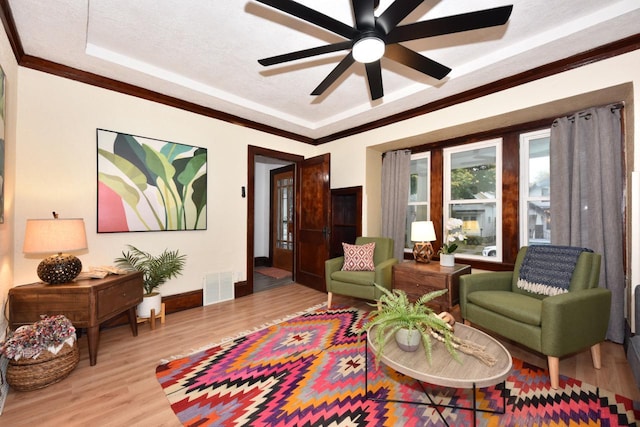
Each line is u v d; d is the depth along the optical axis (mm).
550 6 1889
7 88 1979
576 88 2340
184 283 3348
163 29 2143
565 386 1851
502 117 2883
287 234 5777
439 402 1713
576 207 2609
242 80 2955
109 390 1815
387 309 1757
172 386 1858
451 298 2672
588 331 1953
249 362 2156
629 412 1604
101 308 2182
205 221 3504
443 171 3834
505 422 1540
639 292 1782
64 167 2545
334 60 2562
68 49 2270
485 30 2135
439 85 2867
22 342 1775
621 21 1891
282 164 6020
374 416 1593
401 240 4062
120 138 2855
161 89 2979
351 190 4262
